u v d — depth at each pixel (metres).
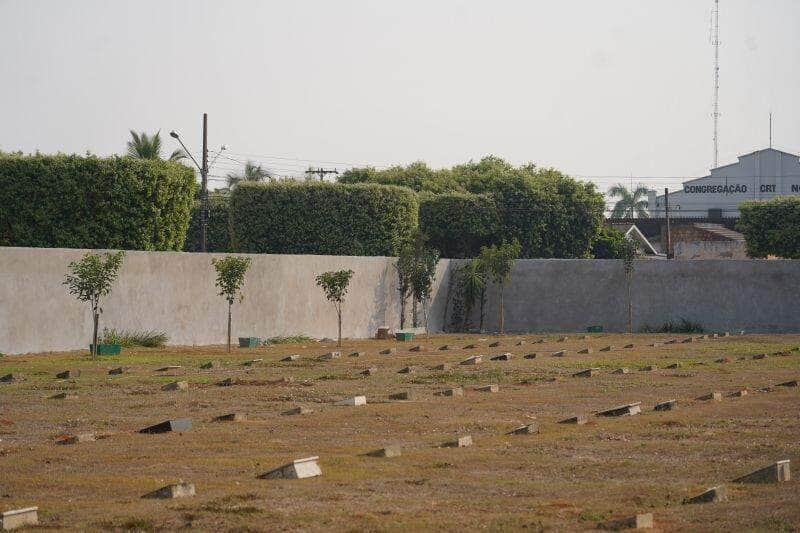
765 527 9.34
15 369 25.42
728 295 47.81
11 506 10.78
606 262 48.72
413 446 14.61
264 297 37.19
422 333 45.28
